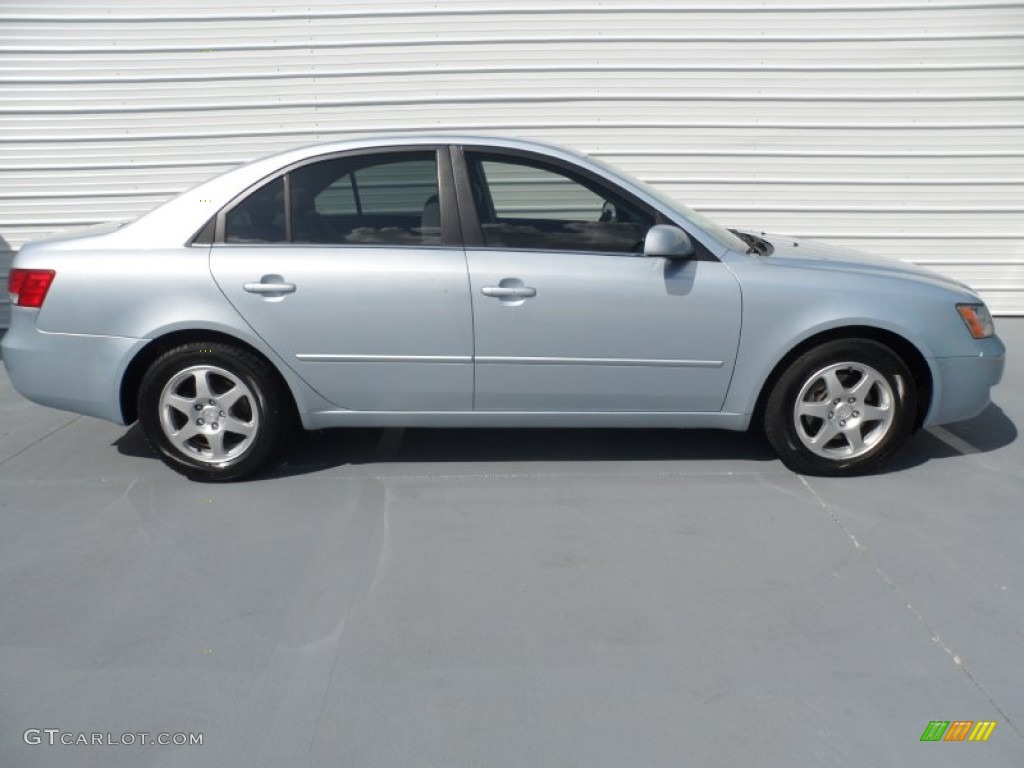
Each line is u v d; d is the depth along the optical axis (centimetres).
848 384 413
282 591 326
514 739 251
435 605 317
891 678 277
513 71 645
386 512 388
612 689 272
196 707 266
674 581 332
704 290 395
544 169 405
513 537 365
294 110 653
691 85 647
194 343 403
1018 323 684
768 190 669
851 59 641
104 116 650
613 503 395
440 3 633
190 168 662
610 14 634
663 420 417
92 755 247
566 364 401
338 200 403
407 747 249
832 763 242
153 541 364
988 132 653
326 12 635
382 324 396
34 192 662
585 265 395
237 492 409
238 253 395
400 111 653
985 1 626
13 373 411
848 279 402
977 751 247
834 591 325
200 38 638
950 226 675
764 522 377
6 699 270
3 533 372
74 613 314
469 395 408
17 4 625
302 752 247
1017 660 285
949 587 327
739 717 260
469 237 399
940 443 464
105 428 498
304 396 407
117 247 399
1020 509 388
